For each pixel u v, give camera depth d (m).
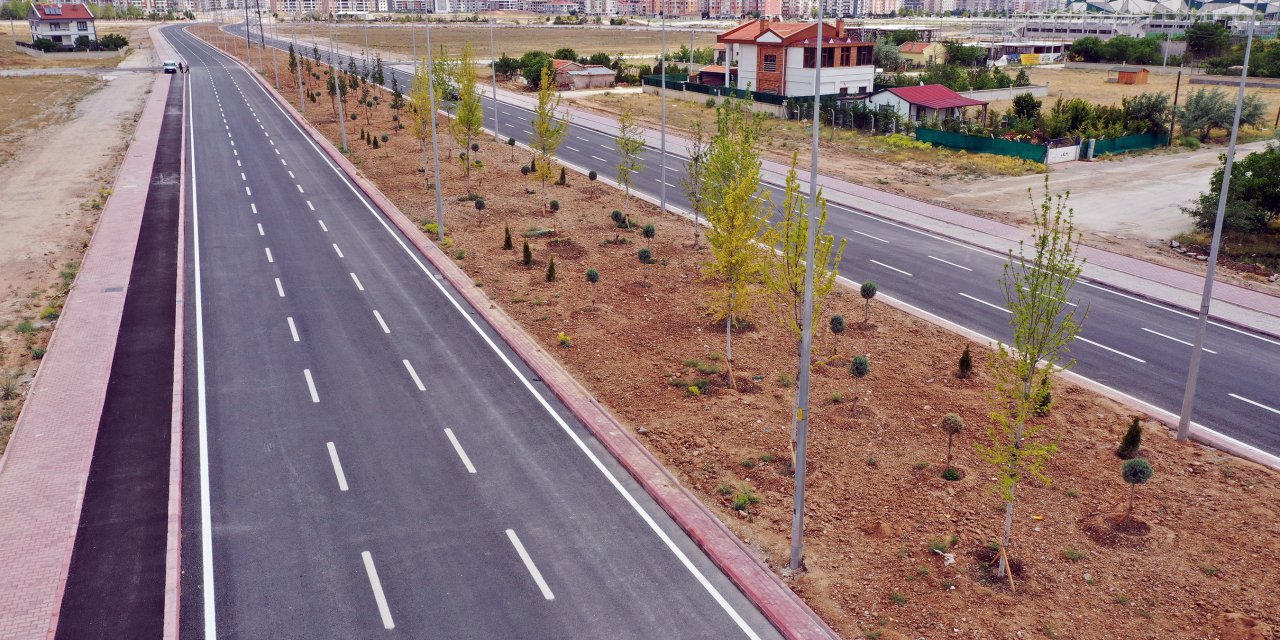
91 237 38.53
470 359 26.28
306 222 41.53
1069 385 24.89
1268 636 14.34
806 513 18.12
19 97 87.56
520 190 48.88
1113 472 20.00
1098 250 38.78
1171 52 130.62
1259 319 30.36
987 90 88.75
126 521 17.83
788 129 71.25
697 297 31.58
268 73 109.81
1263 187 39.88
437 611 15.29
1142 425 22.42
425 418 22.56
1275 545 17.05
